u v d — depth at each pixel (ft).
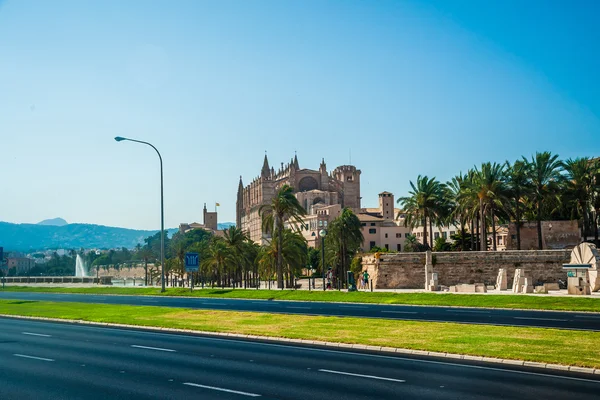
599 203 282.56
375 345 77.97
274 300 178.50
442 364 65.36
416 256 230.27
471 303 142.31
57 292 275.59
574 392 50.11
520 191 266.16
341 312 124.98
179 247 484.33
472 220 276.00
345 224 344.49
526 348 71.31
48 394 52.54
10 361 71.97
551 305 131.13
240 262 364.38
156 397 50.52
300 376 59.16
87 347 84.43
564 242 307.78
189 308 141.59
